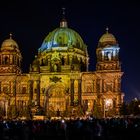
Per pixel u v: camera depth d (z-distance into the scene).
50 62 168.50
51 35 185.62
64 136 46.56
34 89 166.00
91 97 161.75
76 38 184.88
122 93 160.88
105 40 167.75
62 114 158.88
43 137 47.25
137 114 144.38
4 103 166.88
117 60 162.62
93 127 44.03
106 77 161.25
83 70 178.88
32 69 166.62
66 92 163.75
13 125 50.91
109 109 155.75
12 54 171.62
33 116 149.00
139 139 45.09
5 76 169.12
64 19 193.62
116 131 49.81
